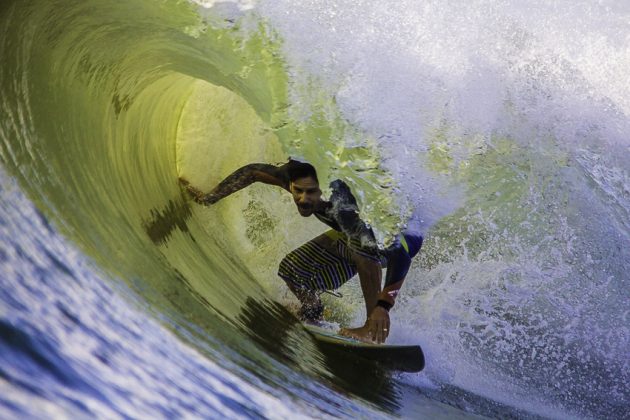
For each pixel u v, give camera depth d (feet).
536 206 70.23
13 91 46.14
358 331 59.98
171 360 33.45
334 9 56.39
